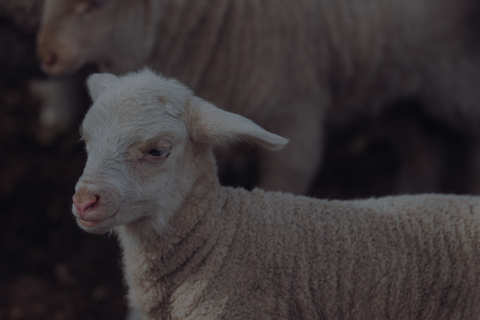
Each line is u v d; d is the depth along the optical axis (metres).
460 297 2.16
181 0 3.29
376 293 2.20
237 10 3.37
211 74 3.45
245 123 2.12
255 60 3.42
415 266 2.19
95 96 2.34
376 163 4.89
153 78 2.20
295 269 2.22
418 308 2.19
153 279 2.29
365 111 3.93
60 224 4.50
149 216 2.18
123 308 4.07
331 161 4.93
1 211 4.50
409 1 3.62
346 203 2.40
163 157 2.10
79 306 4.06
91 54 3.20
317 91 3.64
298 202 2.38
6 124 5.08
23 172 4.70
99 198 1.98
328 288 2.21
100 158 2.03
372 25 3.60
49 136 4.96
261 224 2.28
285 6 3.44
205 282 2.20
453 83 3.81
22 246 4.40
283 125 3.57
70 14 3.09
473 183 4.09
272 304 2.19
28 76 4.48
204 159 2.28
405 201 2.36
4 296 4.06
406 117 4.11
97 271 4.29
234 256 2.23
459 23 3.70
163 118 2.10
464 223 2.22
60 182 4.67
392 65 3.72
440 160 4.32
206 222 2.26
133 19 3.21
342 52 3.62
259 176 3.74
